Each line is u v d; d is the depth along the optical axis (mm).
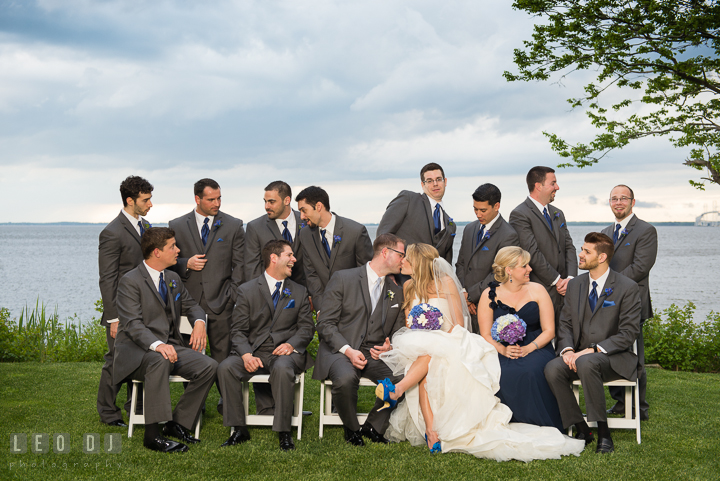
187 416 3893
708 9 7004
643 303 4453
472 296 4656
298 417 3994
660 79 7836
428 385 3758
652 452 3670
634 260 4484
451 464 3455
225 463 3443
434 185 4840
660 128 8602
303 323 4293
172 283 4227
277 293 4273
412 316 3996
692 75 7758
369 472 3312
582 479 3209
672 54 7465
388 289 4266
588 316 4160
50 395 5102
